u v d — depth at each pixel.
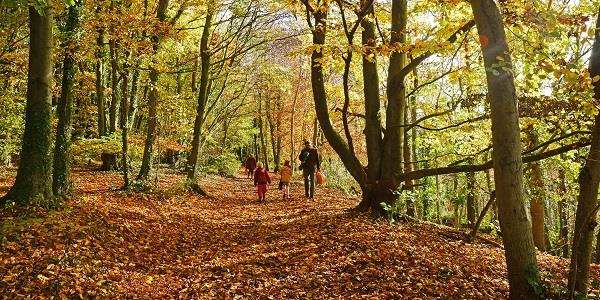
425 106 16.61
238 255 8.33
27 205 8.85
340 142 11.57
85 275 6.23
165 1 14.74
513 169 4.65
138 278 6.66
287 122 45.94
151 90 16.42
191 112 19.52
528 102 8.38
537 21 5.44
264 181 16.70
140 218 10.74
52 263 6.39
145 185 14.80
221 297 6.00
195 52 21.31
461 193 14.88
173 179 21.97
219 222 12.05
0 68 14.45
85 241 7.71
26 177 9.09
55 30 13.84
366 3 8.95
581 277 5.30
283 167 17.56
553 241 18.95
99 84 19.05
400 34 10.39
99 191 13.67
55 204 9.38
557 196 13.23
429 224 11.05
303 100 41.94
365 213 10.85
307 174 16.97
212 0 15.45
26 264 6.23
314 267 7.15
